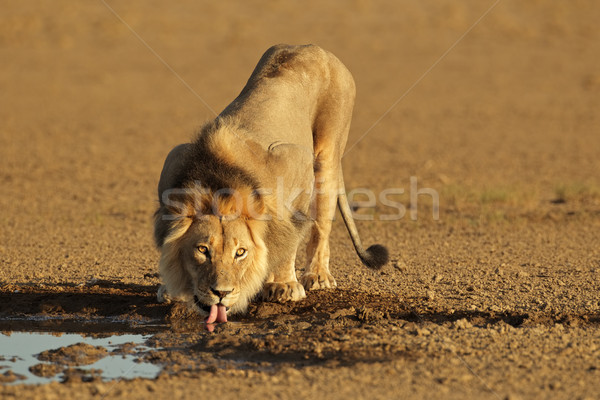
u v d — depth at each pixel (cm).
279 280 1073
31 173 2478
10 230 1634
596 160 2836
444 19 6325
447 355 798
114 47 5522
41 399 678
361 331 882
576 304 1024
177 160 965
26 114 3750
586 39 5950
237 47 5572
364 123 3659
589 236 1598
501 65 5206
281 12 6619
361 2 6800
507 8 6881
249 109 1048
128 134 3356
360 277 1221
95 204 2020
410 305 1024
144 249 1462
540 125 3650
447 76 4884
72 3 6581
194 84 4578
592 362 779
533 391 702
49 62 5094
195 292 913
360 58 5284
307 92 1134
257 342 846
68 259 1345
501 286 1145
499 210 1920
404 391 701
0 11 6300
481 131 3509
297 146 1034
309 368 764
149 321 979
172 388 711
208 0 6906
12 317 998
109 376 764
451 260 1355
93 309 1021
